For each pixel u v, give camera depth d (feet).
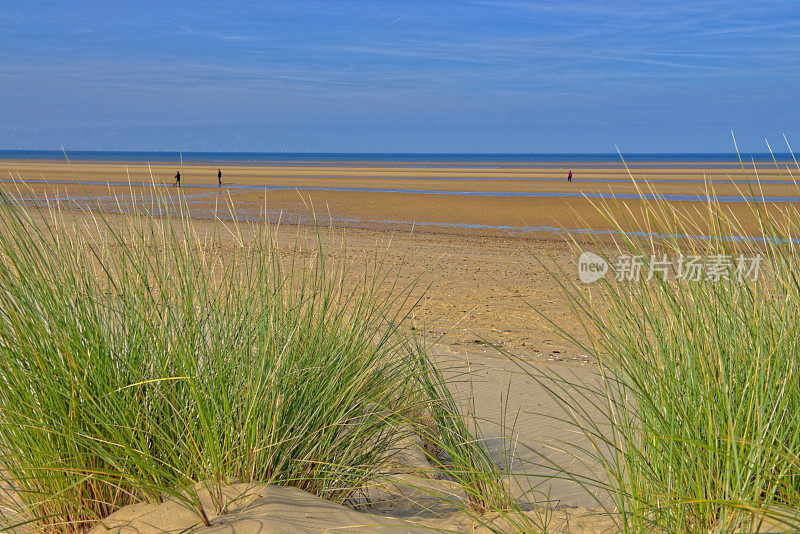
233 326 10.55
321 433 9.84
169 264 11.05
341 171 292.61
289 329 10.71
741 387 7.79
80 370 8.41
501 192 147.84
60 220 10.10
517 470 13.29
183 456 8.72
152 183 10.81
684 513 7.31
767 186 141.69
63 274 9.39
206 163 444.14
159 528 7.61
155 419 8.89
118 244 10.26
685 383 7.90
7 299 8.48
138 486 7.85
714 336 8.20
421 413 12.48
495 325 27.99
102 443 8.40
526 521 8.93
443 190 156.46
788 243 8.66
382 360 12.35
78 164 343.67
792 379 7.52
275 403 9.41
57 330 8.47
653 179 216.33
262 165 396.37
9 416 8.10
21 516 8.29
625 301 9.06
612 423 8.52
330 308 12.11
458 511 10.28
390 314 28.19
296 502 8.45
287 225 75.10
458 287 37.29
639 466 8.02
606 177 240.53
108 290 9.50
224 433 8.97
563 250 56.65
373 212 100.48
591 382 19.93
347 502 10.37
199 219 73.05
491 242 64.18
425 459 13.24
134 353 8.95
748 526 6.66
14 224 9.31
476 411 17.20
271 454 9.22
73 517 8.27
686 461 7.55
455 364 21.59
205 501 8.24
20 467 8.19
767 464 7.09
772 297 8.77
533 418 16.81
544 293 35.70
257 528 7.52
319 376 10.25
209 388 9.15
